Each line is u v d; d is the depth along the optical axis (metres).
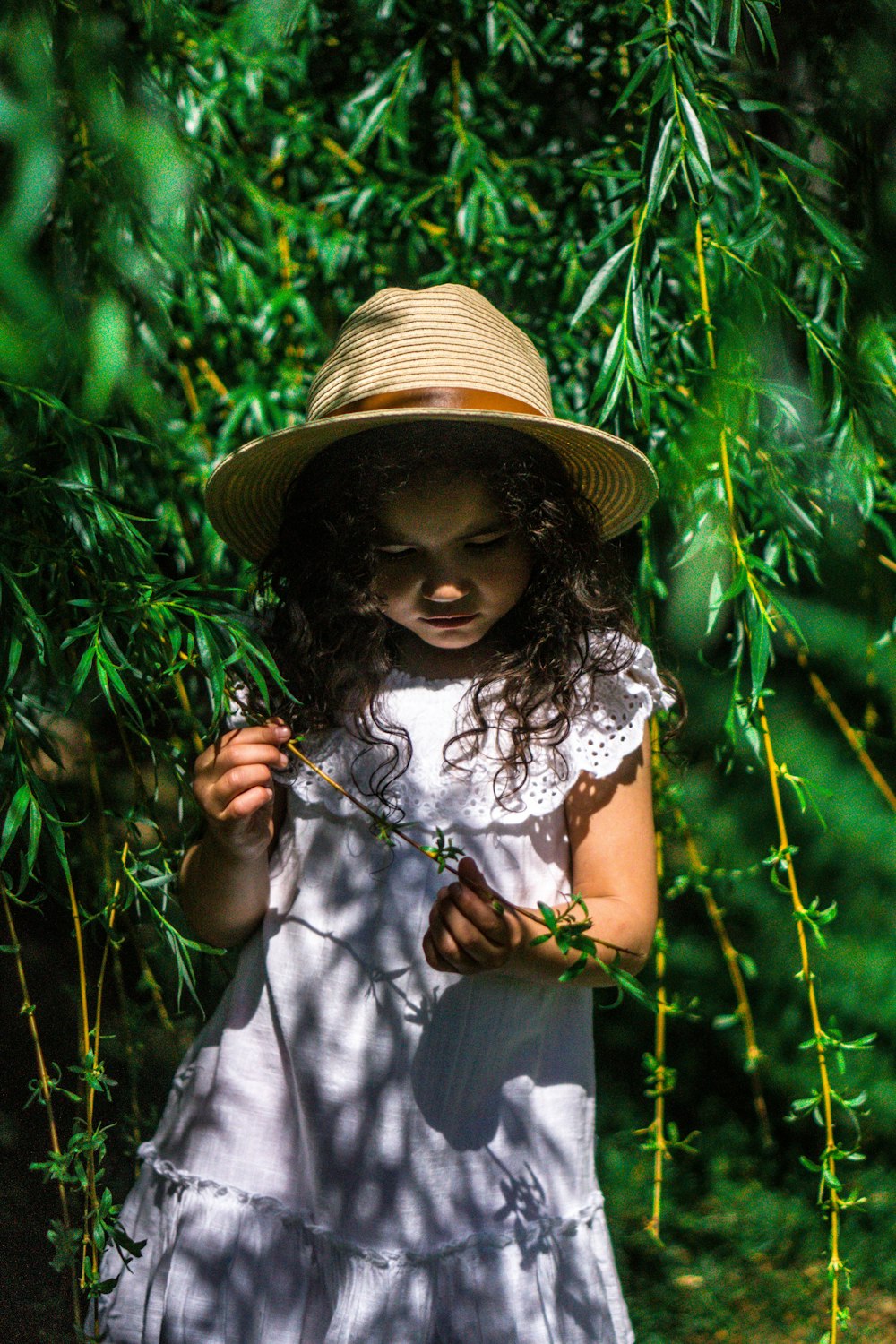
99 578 1.49
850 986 3.00
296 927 1.67
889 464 2.04
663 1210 2.87
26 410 1.56
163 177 1.16
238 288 2.29
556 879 1.66
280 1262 1.62
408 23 2.45
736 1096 3.28
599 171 1.72
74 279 1.50
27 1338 1.68
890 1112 3.01
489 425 1.57
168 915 2.01
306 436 1.60
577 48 2.40
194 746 2.01
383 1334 1.54
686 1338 2.52
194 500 2.30
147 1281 1.67
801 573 2.62
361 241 2.53
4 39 1.16
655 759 2.14
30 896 1.97
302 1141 1.63
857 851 2.93
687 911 3.52
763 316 1.75
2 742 1.62
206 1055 1.72
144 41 1.81
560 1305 1.60
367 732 1.66
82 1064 1.62
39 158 1.07
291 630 1.69
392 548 1.58
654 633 2.17
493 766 1.64
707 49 1.95
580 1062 1.69
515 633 1.70
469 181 2.54
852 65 2.05
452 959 1.51
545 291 2.55
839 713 2.30
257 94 2.24
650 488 1.72
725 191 2.16
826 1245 2.76
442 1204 1.58
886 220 2.02
